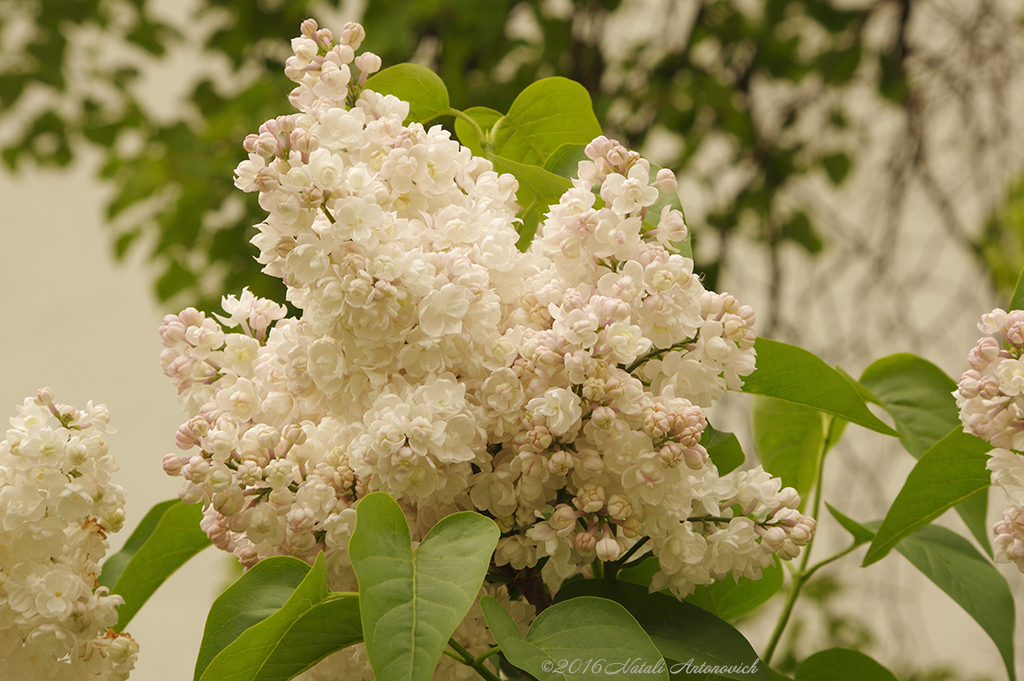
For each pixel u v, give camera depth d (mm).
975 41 3260
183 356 1456
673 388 1430
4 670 1429
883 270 3240
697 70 3553
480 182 1467
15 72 3678
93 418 1449
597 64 3453
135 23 3838
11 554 1434
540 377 1417
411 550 1396
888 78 3439
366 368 1431
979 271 3340
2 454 1431
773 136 3611
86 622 1437
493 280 1447
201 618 4047
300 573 1431
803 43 3740
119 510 1457
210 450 1423
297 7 3539
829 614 3254
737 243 3729
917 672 3264
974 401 1422
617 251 1436
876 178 3447
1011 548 1418
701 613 1459
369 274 1414
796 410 1633
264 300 1472
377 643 1362
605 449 1423
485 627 1453
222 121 3490
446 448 1414
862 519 3139
